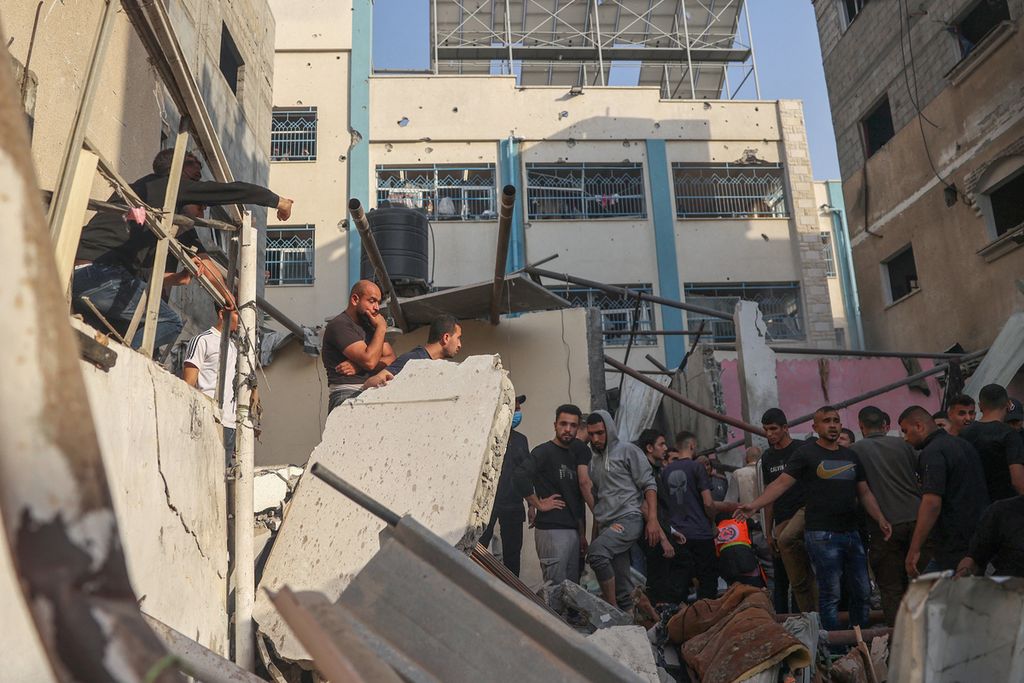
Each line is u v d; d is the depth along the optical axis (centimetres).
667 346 2089
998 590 159
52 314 60
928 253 1498
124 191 345
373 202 2138
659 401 1517
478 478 399
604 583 602
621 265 2142
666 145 2244
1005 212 1347
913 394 1442
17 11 418
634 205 2209
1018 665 156
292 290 2047
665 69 2552
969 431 529
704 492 643
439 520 387
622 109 2252
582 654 167
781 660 383
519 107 2228
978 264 1367
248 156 1256
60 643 55
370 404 455
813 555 534
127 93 635
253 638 377
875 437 569
